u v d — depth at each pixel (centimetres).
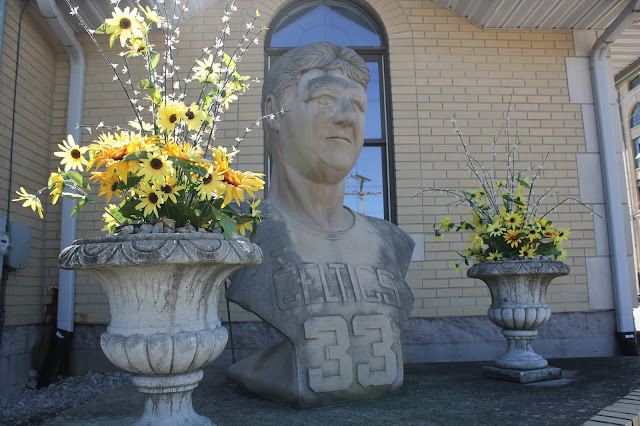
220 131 518
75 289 492
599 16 533
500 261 342
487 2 508
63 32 484
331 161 290
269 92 317
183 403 181
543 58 555
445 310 507
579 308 520
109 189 195
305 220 298
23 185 462
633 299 527
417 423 220
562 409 245
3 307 419
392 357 276
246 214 213
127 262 163
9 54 436
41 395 426
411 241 336
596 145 546
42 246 496
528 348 348
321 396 253
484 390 296
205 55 529
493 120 540
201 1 525
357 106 304
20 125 457
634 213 1791
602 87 550
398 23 549
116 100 520
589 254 529
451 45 549
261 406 256
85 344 489
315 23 568
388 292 288
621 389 299
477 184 529
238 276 266
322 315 264
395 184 525
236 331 486
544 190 533
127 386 325
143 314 174
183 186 191
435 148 531
